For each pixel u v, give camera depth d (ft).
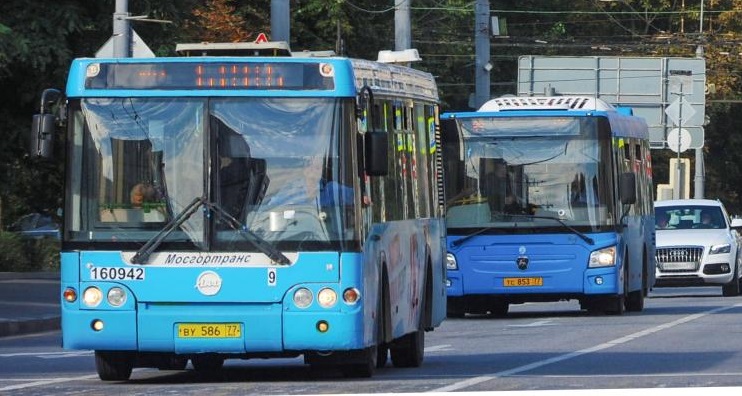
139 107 112.27
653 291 311.06
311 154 110.93
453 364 133.59
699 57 464.65
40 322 190.70
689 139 410.31
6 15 246.27
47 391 109.60
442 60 475.31
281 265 109.81
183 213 110.73
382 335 119.34
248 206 110.63
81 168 112.37
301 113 111.34
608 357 137.49
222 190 110.83
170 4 263.08
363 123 112.98
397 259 123.95
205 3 318.86
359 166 111.34
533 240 202.80
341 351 115.14
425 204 138.00
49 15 248.73
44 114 112.47
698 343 154.20
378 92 120.16
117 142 112.06
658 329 176.65
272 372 126.93
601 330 176.65
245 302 110.11
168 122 111.86
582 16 543.39
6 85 259.39
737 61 542.57
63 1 249.55
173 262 110.52
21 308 207.62
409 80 132.67
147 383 116.88
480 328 186.19
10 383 116.88
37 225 406.41
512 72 524.52
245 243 110.22
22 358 145.79
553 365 129.59
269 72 111.75
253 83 111.65
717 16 549.54
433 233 141.18
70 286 111.65
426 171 138.92
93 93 112.57
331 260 109.91
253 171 110.93
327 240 110.11
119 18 192.65
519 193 203.72
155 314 110.52
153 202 111.24
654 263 241.96
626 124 218.79
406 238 127.85
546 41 413.39
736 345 151.33
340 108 111.34
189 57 112.37
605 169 202.39
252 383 115.14
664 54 540.11
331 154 110.93
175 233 110.73
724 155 556.51
